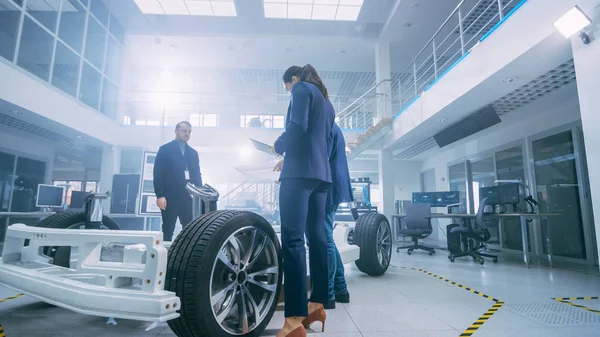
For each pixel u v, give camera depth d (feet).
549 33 9.59
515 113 17.35
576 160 15.48
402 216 23.63
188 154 9.23
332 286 6.63
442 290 8.59
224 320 4.54
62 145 27.25
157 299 3.47
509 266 13.60
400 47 27.73
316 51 29.19
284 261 4.43
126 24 26.55
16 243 5.49
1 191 23.85
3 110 16.98
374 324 5.71
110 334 5.00
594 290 8.88
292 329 4.22
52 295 4.11
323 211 4.91
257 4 24.89
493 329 5.56
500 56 11.72
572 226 15.78
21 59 21.66
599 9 7.86
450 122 18.25
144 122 40.40
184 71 34.42
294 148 4.60
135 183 21.97
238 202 30.71
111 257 4.86
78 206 22.09
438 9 22.71
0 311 6.19
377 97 25.91
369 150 25.48
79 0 21.86
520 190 18.99
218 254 4.06
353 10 25.21
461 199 26.09
